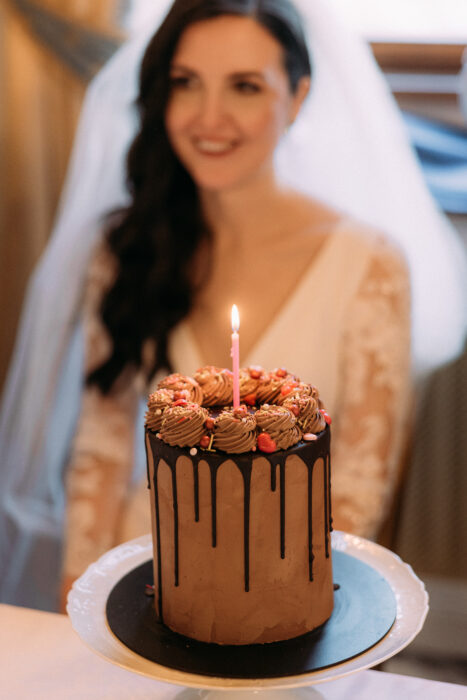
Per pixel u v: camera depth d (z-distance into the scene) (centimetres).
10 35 261
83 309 242
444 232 235
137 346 200
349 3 249
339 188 222
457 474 258
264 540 111
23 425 255
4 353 292
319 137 219
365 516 175
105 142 235
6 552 257
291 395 117
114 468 193
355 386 194
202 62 186
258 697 115
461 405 250
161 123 196
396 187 226
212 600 112
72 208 241
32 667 121
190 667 109
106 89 233
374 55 247
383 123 220
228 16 184
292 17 189
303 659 110
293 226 205
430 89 245
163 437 112
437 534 265
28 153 274
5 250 284
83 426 198
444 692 117
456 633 246
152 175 201
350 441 189
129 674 120
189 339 202
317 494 113
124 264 204
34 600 254
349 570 123
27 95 267
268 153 197
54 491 255
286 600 112
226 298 204
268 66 188
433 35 244
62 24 255
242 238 204
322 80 213
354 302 200
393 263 203
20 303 288
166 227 202
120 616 116
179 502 111
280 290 205
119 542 188
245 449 109
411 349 205
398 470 200
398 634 113
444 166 248
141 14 252
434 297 237
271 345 201
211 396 120
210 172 194
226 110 190
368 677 119
